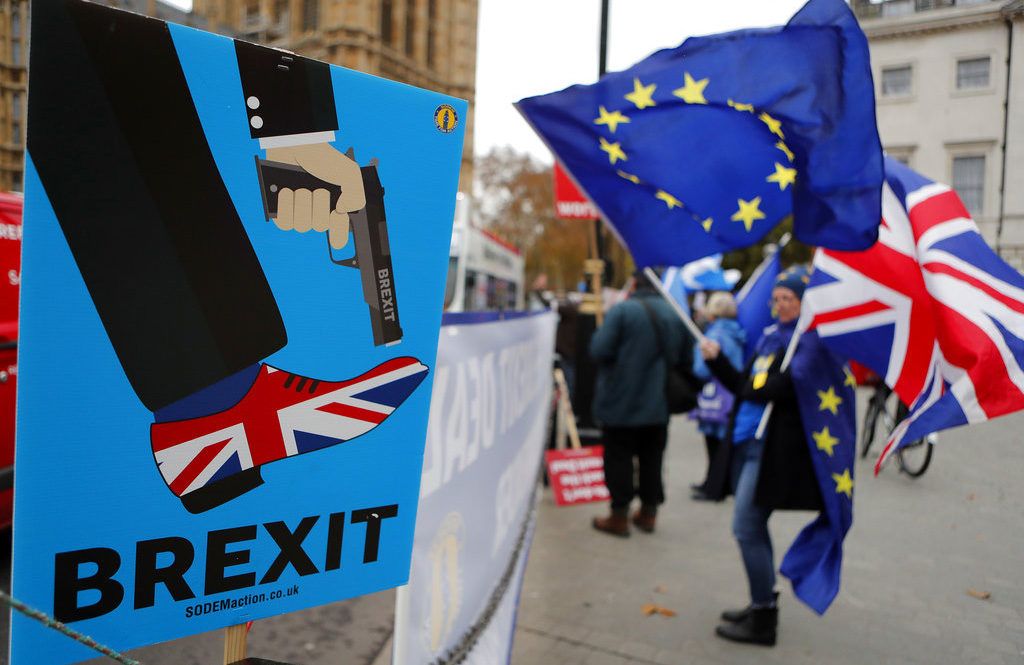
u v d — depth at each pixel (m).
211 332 1.13
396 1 35.12
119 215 1.03
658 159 3.21
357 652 3.49
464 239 10.42
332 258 1.24
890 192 3.20
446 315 1.97
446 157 1.34
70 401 1.02
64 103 0.98
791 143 2.97
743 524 3.55
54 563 1.04
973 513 4.73
